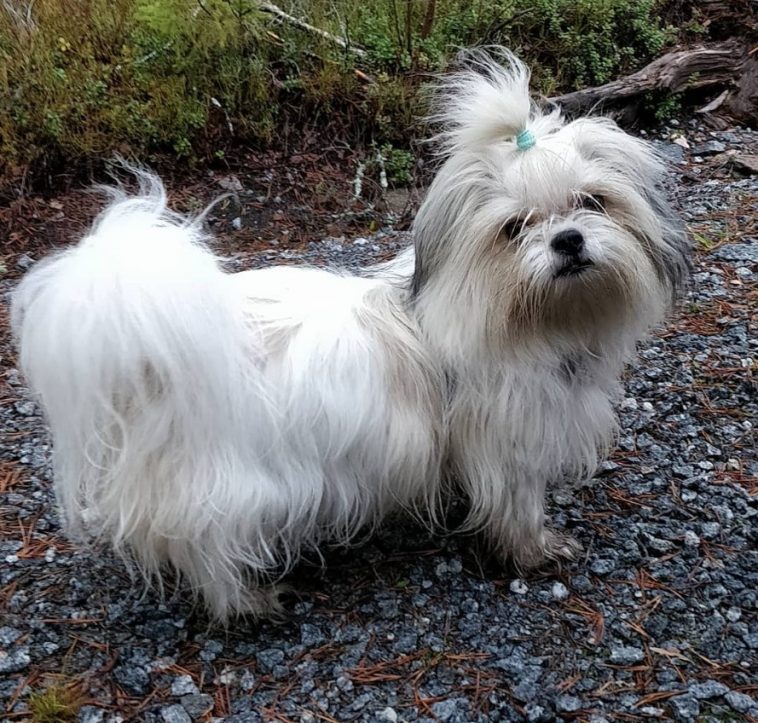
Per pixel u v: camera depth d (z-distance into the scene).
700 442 0.73
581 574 0.62
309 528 0.57
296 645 0.57
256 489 0.52
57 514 0.67
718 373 0.81
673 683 0.54
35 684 0.54
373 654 0.56
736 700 0.52
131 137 1.18
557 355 0.55
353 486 0.56
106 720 0.52
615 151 0.53
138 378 0.47
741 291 0.93
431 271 0.54
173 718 0.52
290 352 0.53
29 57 1.20
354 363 0.54
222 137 1.22
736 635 0.57
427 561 0.63
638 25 1.43
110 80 1.22
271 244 1.09
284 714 0.52
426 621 0.58
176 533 0.51
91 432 0.49
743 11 1.42
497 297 0.52
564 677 0.54
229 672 0.55
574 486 0.69
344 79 1.27
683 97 1.37
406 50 1.30
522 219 0.51
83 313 0.46
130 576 0.60
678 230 0.56
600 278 0.51
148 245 0.47
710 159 1.25
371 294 0.57
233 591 0.56
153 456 0.50
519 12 1.37
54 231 1.08
